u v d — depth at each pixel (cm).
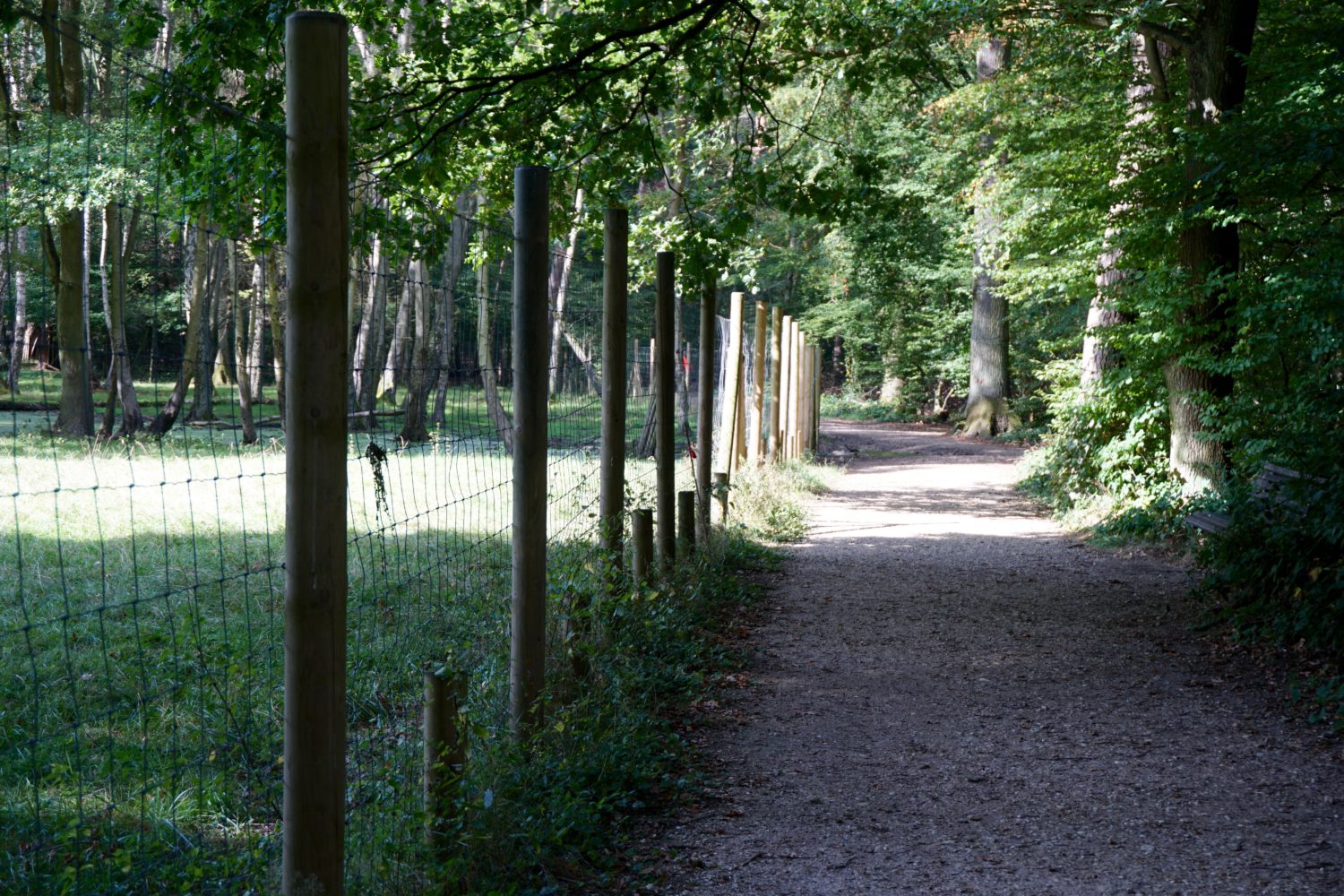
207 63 626
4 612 716
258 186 617
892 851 410
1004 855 405
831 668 692
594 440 1219
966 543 1225
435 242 761
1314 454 707
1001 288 1728
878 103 2450
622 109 866
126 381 2083
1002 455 2544
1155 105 1264
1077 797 464
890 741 546
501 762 425
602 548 675
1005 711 597
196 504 1266
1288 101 959
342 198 287
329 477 287
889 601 900
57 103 1777
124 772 453
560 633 550
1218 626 779
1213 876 382
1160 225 1170
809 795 471
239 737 484
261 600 782
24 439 1808
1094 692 633
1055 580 1000
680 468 1608
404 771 417
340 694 294
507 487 1484
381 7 768
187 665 602
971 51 2458
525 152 854
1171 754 519
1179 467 1223
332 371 287
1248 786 474
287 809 293
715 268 960
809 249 3962
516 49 933
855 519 1430
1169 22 1244
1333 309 910
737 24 939
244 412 2084
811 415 2420
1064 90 1539
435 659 536
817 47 1117
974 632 792
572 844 404
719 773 499
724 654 709
